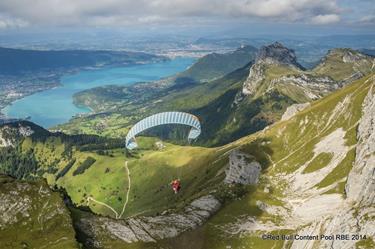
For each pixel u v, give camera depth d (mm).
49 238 98000
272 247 119688
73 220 108438
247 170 194750
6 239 96750
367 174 128875
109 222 114188
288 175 199625
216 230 130500
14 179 115812
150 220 126750
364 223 98625
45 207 107125
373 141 144250
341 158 188000
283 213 149250
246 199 162875
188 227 129500
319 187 172875
